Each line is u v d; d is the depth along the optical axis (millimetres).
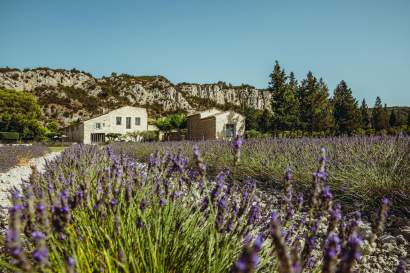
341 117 48469
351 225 1574
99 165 4379
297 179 5777
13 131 58781
